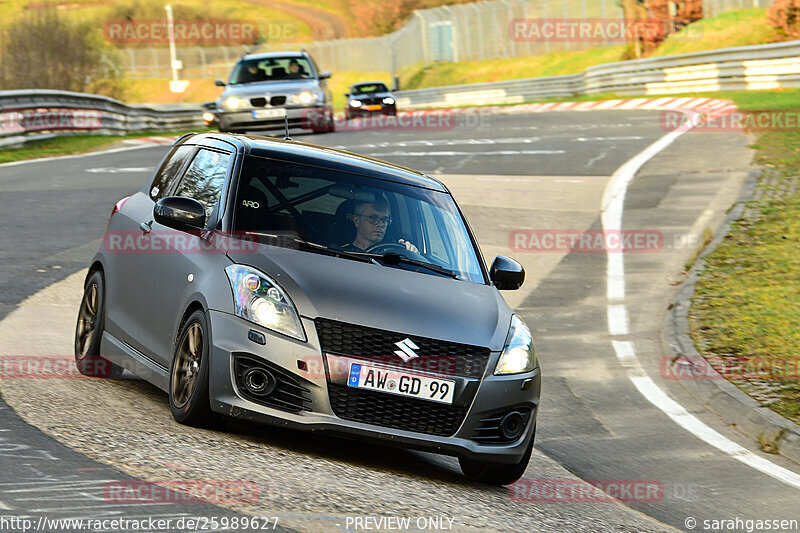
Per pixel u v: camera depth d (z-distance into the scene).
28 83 186.25
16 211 55.59
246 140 26.02
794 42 119.00
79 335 27.31
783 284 44.22
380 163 27.31
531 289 46.31
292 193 24.19
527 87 175.75
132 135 124.00
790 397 31.00
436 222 25.48
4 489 15.20
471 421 21.14
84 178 70.25
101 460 17.41
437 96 197.38
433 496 19.34
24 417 19.98
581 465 26.34
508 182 69.12
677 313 41.41
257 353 20.11
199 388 20.56
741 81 126.69
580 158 78.50
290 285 21.03
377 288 21.88
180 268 22.80
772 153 75.19
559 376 34.94
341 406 20.34
